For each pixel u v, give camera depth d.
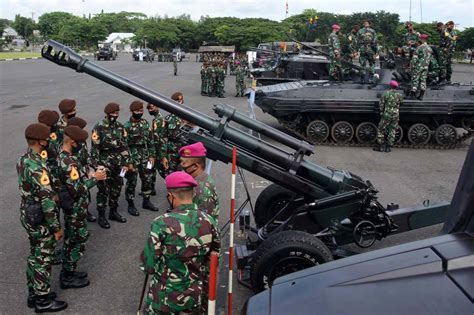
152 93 5.37
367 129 13.75
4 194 8.47
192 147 4.31
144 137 7.73
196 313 3.52
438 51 14.66
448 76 15.17
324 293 2.47
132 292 5.32
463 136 13.77
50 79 29.98
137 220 7.52
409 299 2.29
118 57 69.94
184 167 4.35
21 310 4.90
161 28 93.94
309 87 13.81
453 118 13.81
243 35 72.44
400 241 6.83
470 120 13.73
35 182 4.54
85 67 5.29
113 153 7.11
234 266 5.97
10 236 6.70
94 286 5.43
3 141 12.45
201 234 3.44
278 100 13.54
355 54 15.13
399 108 13.14
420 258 2.55
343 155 12.63
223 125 5.35
